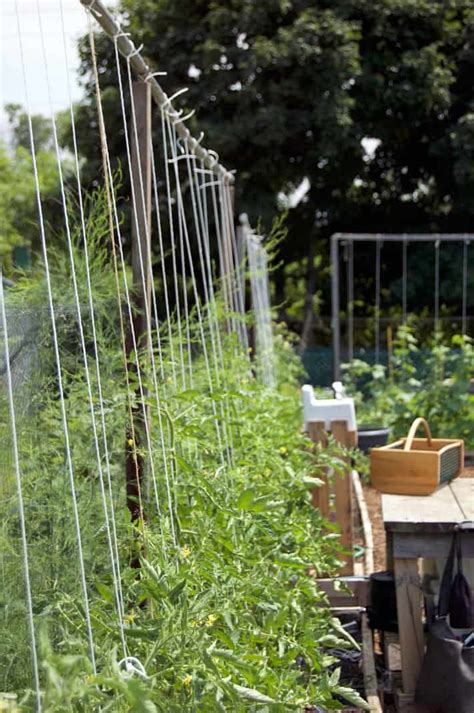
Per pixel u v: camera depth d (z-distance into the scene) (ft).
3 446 6.79
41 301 8.54
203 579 8.42
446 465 14.79
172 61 57.57
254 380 19.19
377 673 13.26
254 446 13.28
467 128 57.93
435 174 64.44
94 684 5.82
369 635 13.55
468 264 61.87
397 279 62.54
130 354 9.45
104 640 7.04
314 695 8.48
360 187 67.26
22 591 6.62
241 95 55.88
